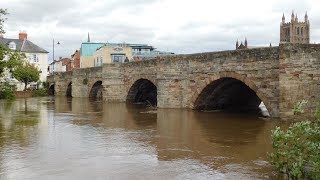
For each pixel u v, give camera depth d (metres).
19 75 68.12
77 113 35.41
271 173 13.75
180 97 35.53
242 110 35.69
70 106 44.00
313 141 12.02
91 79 59.47
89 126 26.08
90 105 45.00
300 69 24.55
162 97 36.91
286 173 13.23
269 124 25.45
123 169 14.55
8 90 43.12
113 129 24.52
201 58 32.47
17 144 19.38
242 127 24.59
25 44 85.44
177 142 19.81
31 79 70.81
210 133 22.50
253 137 20.94
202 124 26.27
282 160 13.36
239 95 36.88
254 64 27.56
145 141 20.14
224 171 14.16
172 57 35.72
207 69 31.94
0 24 35.66
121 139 20.77
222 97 35.50
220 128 24.38
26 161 15.78
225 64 30.05
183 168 14.65
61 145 19.11
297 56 24.53
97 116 32.53
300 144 12.27
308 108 24.38
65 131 23.78
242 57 28.48
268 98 26.62
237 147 18.41
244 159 15.99
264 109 37.03
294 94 24.62
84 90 62.00
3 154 17.03
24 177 13.58
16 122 28.52
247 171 14.09
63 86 73.38
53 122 28.48
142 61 42.97
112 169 14.56
